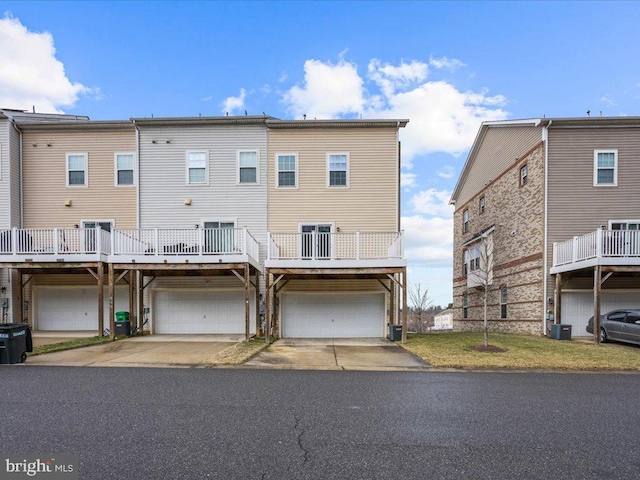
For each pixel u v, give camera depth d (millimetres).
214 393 5996
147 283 14438
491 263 14086
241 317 14695
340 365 8406
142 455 3736
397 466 3549
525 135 15805
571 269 13031
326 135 14852
